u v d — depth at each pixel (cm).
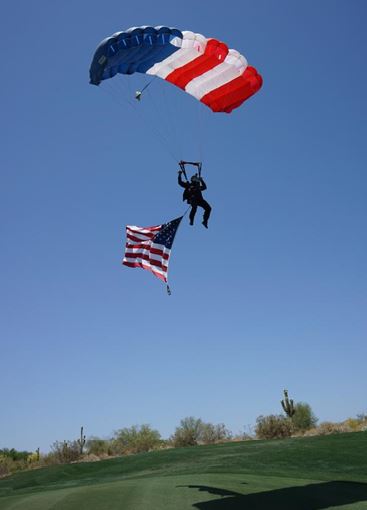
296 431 3378
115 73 1555
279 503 1223
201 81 1717
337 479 1669
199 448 2853
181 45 1509
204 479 1593
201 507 1176
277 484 1493
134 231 1959
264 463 2094
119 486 1462
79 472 2508
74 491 1439
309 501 1249
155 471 2220
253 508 1177
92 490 1416
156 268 1903
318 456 2125
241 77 1697
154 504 1203
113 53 1399
